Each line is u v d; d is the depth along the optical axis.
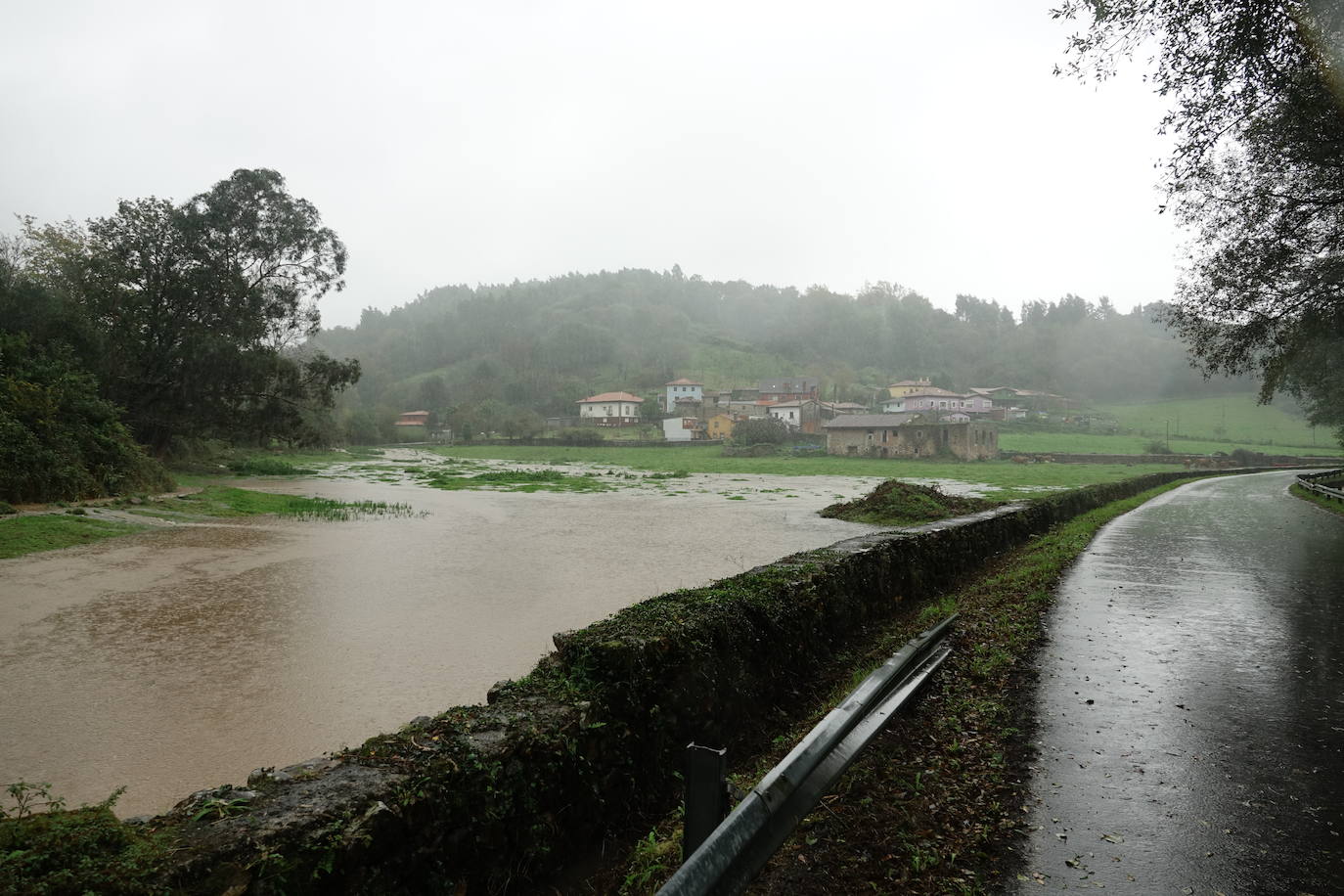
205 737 6.37
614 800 3.67
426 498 32.91
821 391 150.00
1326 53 8.76
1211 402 140.25
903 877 3.06
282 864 2.23
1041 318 199.50
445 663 8.49
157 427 37.66
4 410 22.62
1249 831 3.47
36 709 6.99
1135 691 5.57
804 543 19.14
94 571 14.09
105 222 37.19
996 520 13.07
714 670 4.71
